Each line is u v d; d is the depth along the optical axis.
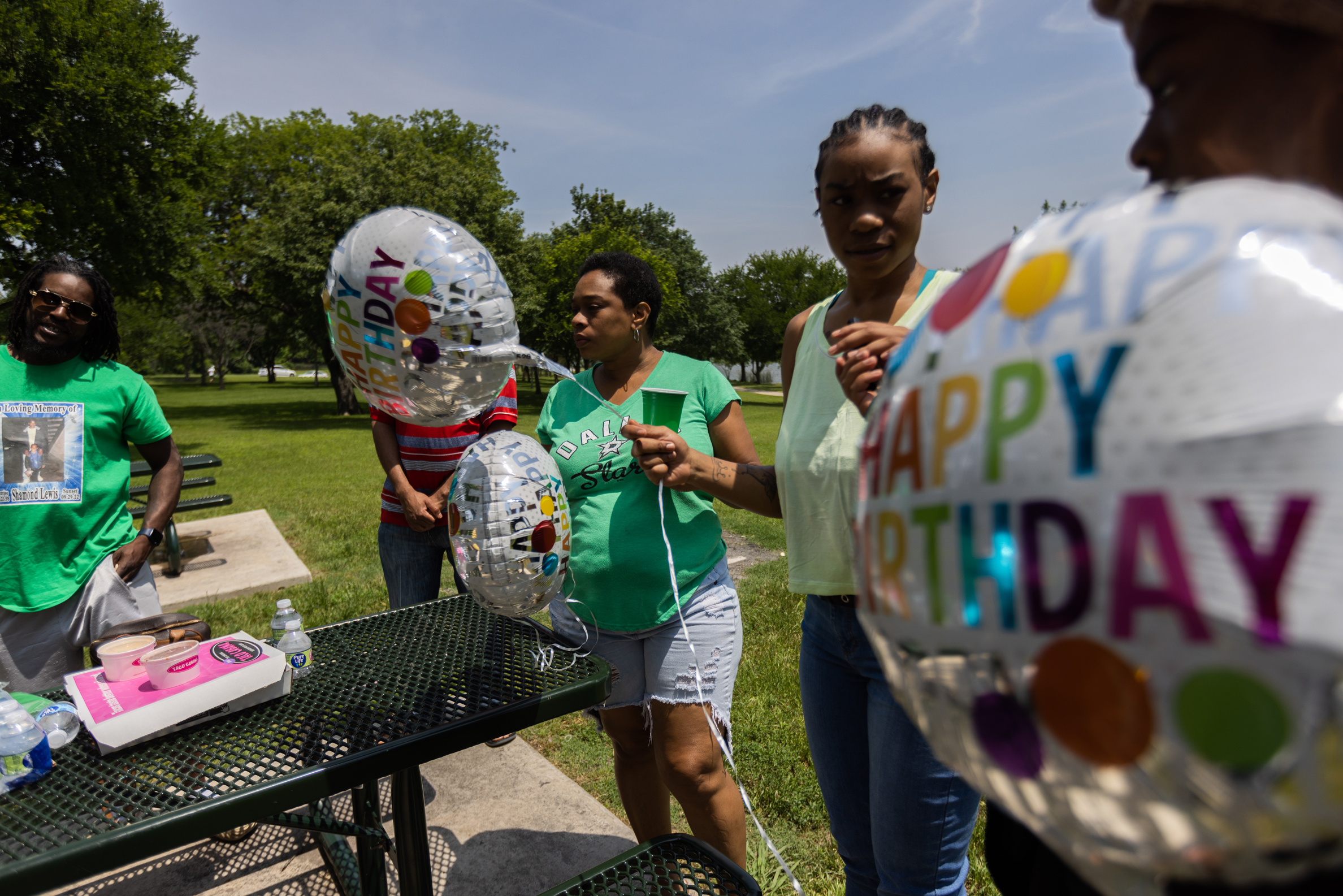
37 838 1.03
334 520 7.04
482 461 1.42
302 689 1.45
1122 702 0.36
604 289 1.79
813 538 1.38
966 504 0.42
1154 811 0.37
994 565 0.40
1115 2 0.52
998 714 0.42
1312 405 0.32
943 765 1.24
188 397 34.81
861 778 1.45
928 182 1.36
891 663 0.51
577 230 35.12
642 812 1.93
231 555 5.40
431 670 1.53
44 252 13.34
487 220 20.06
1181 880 0.41
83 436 2.17
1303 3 0.41
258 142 26.02
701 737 1.72
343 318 1.40
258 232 21.69
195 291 16.77
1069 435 0.37
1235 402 0.33
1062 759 0.39
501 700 1.39
